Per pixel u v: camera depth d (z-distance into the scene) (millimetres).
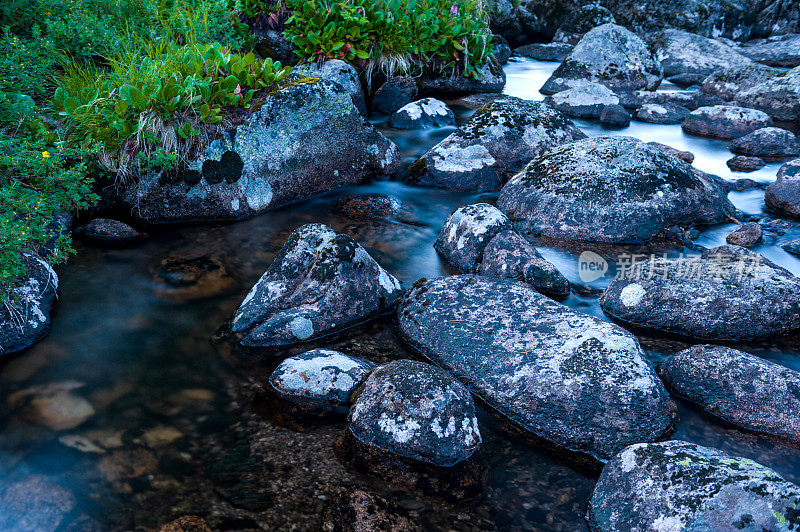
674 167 5539
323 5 8664
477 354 3428
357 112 6477
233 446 2906
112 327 3883
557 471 2820
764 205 6008
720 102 9930
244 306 3994
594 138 5898
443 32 10172
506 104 7234
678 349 3723
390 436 2850
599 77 10969
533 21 16688
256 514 2510
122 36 6828
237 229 5434
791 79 9602
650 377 3047
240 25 8680
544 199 5445
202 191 5508
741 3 17828
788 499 2199
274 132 5852
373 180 6738
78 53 6512
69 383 3334
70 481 2676
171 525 2447
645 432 2932
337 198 6215
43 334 3756
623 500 2461
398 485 2693
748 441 2961
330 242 4051
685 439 2971
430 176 6598
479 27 10883
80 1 6973
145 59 5750
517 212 5586
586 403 2979
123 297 4234
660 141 8305
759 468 2375
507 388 3193
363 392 3055
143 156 5211
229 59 5812
